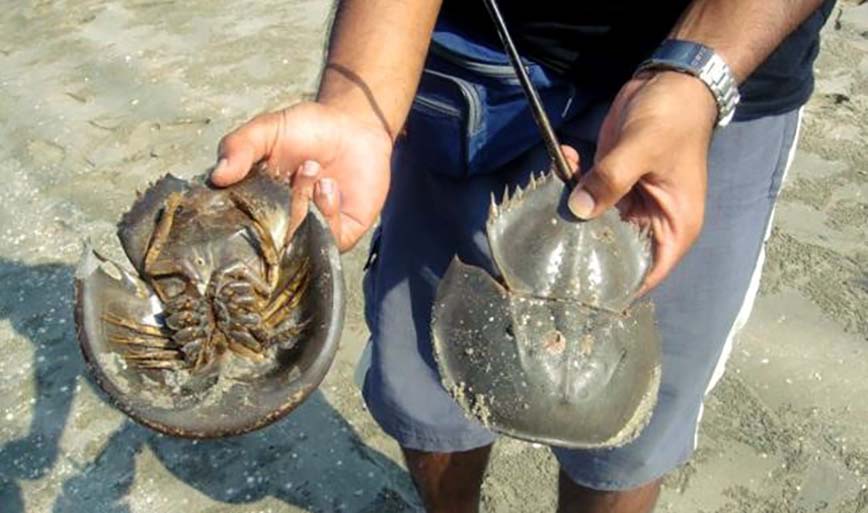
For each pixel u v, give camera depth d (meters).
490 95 0.77
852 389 1.16
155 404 0.62
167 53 1.90
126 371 0.64
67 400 1.26
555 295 0.64
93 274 0.66
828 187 1.43
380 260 0.88
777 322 1.24
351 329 1.30
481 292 0.65
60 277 1.43
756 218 0.78
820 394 1.16
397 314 0.87
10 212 1.55
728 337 0.81
